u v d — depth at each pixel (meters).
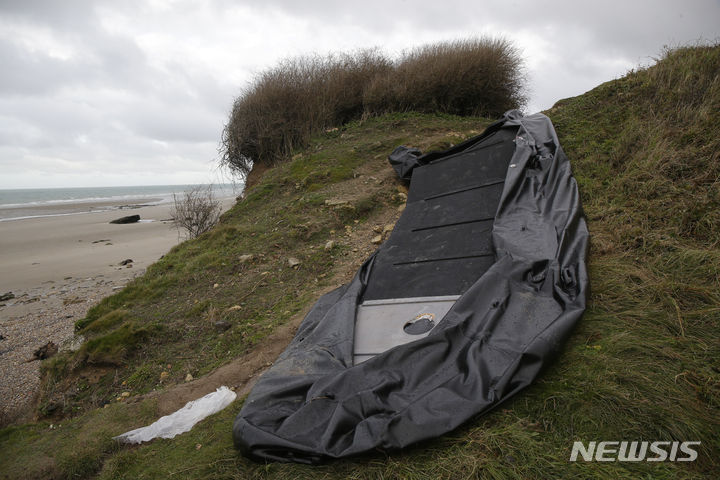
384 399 2.11
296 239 5.71
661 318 2.57
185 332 4.19
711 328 2.41
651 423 1.87
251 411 2.29
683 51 6.20
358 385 2.24
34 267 9.77
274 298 4.55
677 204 3.62
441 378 2.21
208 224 8.05
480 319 2.58
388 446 1.89
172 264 5.74
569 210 3.71
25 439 3.09
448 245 3.90
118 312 4.61
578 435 1.89
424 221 4.54
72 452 2.75
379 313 3.20
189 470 2.23
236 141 9.36
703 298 2.65
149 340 4.11
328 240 5.59
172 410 3.12
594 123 5.75
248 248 5.69
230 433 2.51
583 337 2.50
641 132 4.88
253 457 2.08
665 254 3.18
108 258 10.37
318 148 8.64
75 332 4.62
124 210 25.53
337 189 6.84
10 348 5.32
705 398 1.99
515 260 3.07
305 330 3.31
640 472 1.67
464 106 10.34
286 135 9.16
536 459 1.79
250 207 7.32
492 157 5.28
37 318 6.35
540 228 3.53
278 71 9.78
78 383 3.74
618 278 3.02
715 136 4.21
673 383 2.07
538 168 4.47
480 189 4.71
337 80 9.96
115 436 2.86
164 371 3.71
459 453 1.86
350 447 1.91
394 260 3.95
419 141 8.01
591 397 2.03
